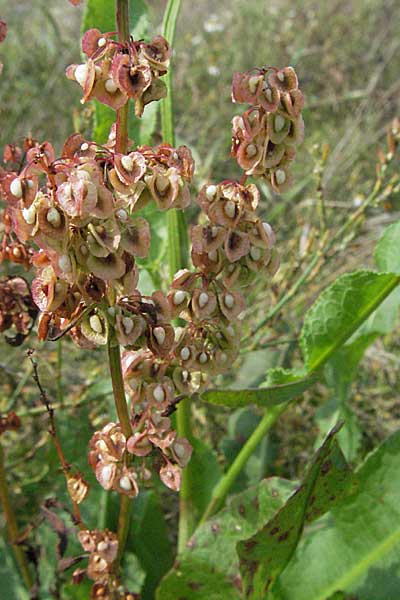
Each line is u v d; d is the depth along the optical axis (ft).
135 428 0.39
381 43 1.36
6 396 0.72
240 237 0.34
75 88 1.08
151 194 0.31
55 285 0.32
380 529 0.48
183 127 1.08
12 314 0.44
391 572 0.47
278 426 0.71
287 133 0.34
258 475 0.64
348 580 0.48
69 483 0.42
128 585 0.53
